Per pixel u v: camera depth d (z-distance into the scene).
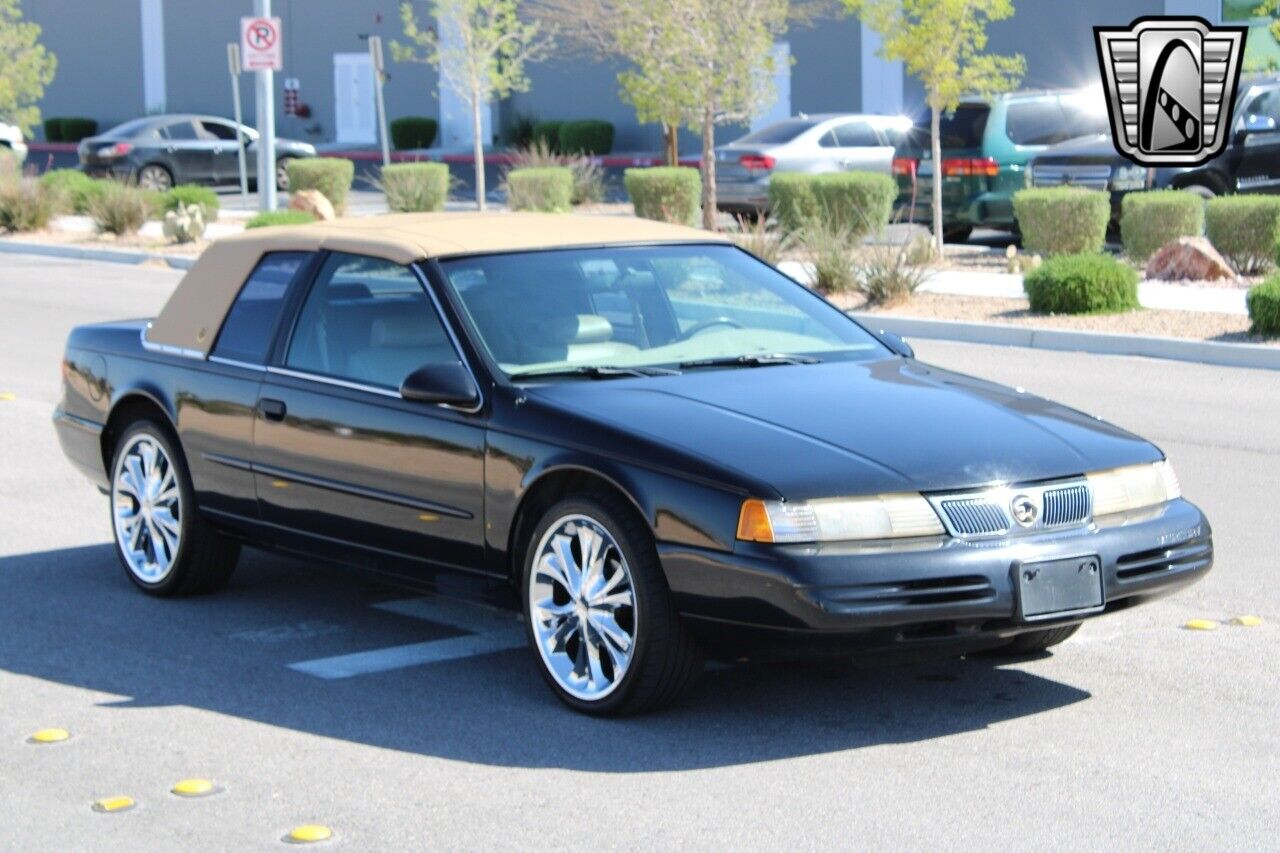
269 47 28.34
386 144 31.88
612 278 7.43
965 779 5.80
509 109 47.97
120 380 8.34
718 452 6.13
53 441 12.19
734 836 5.33
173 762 6.05
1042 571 6.04
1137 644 7.39
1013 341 17.41
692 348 7.28
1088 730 6.30
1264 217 20.84
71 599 8.26
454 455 6.80
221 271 8.12
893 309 19.05
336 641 7.55
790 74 40.41
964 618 5.94
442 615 7.96
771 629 5.90
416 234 7.54
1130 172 23.52
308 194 28.55
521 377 6.83
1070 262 18.30
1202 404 13.66
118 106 57.41
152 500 8.26
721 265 7.80
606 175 39.75
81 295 21.53
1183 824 5.41
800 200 24.52
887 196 24.30
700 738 6.23
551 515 6.49
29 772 5.96
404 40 50.69
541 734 6.30
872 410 6.55
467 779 5.85
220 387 7.80
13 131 41.22
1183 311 18.05
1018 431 6.45
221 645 7.49
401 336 7.18
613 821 5.46
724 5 26.50
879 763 5.96
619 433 6.32
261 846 5.30
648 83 27.20
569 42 44.72
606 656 6.46
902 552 5.91
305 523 7.49
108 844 5.32
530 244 7.48
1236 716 6.45
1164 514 6.46
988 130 24.86
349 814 5.55
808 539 5.89
